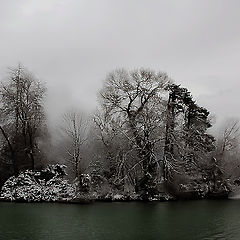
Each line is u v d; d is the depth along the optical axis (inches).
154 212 1505.9
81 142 2330.2
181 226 1183.6
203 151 2198.6
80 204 1750.7
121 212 1497.3
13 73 1983.3
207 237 1024.9
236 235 1051.3
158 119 2044.8
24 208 1583.4
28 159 2014.0
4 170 2009.1
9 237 1008.9
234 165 2532.0
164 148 2032.5
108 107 2175.2
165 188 2043.6
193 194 2103.8
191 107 2276.1
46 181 1930.4
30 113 1991.9
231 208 1662.2
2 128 1969.7
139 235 1041.5
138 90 2133.4
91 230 1103.6
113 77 2167.8
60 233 1061.8
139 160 2012.8
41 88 2053.4
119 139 2098.9
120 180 1942.7
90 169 2177.7
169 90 2197.3
